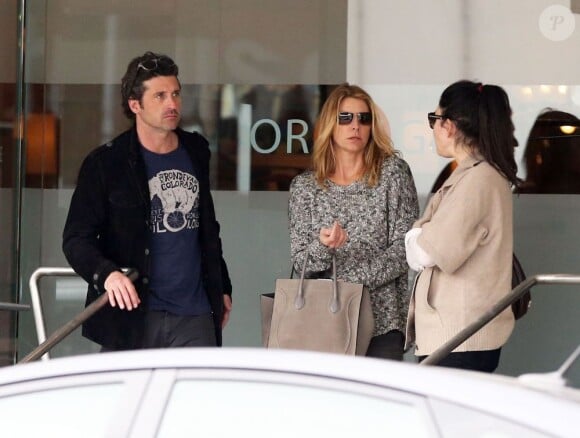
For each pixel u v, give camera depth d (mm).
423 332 20875
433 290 20875
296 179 24109
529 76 29406
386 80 29953
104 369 12055
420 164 29656
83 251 22188
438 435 10461
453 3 29641
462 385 10766
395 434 10719
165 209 22906
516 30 29438
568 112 29234
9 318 31094
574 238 29172
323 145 23734
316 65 30203
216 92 30484
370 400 10969
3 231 31219
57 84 31047
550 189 29281
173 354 11945
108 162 22766
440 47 29719
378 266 22750
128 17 30750
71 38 30953
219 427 11375
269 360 11562
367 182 23438
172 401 11609
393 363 11328
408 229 23312
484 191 20609
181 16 30594
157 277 22797
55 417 12023
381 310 22891
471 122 21094
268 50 30312
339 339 21797
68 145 31047
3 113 31188
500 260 20719
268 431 11219
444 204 20719
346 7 30062
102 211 22750
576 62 29203
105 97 30906
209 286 23328
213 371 11641
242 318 30297
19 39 31094
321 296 22016
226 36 30453
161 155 23062
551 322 28938
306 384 11297
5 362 31016
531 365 29000
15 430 12109
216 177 30422
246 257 30312
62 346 30688
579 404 10438
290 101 30297
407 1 29797
